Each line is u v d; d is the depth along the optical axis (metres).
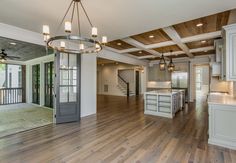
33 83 8.58
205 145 3.04
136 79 13.23
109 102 8.86
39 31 4.00
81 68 5.32
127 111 6.33
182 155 2.64
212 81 6.31
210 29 4.30
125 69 12.79
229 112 2.94
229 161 2.46
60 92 4.65
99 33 4.09
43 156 2.60
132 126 4.28
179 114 5.80
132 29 3.82
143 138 3.41
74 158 2.54
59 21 3.36
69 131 3.85
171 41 5.51
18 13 2.98
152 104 5.83
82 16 3.10
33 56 7.25
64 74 4.76
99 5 2.65
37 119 5.00
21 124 4.41
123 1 2.52
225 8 2.73
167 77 9.83
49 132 3.77
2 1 2.52
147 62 10.58
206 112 6.13
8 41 4.36
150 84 10.62
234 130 2.89
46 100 7.47
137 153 2.72
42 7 2.75
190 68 9.11
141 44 5.86
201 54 8.07
